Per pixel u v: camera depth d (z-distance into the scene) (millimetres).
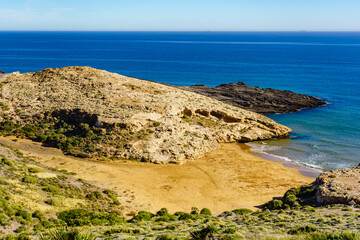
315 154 63906
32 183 37781
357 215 28828
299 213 32750
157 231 25750
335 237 18109
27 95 76375
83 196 39500
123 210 38750
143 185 48031
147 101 74312
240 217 32562
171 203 42781
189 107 75438
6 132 65062
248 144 71250
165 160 57781
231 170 55438
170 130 64812
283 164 58938
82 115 67375
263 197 45250
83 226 28031
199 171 54625
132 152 58344
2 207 27391
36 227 25906
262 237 20703
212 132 71125
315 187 43406
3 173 37719
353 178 42844
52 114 69000
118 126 63531
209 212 38562
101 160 56500
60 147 60438
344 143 69750
